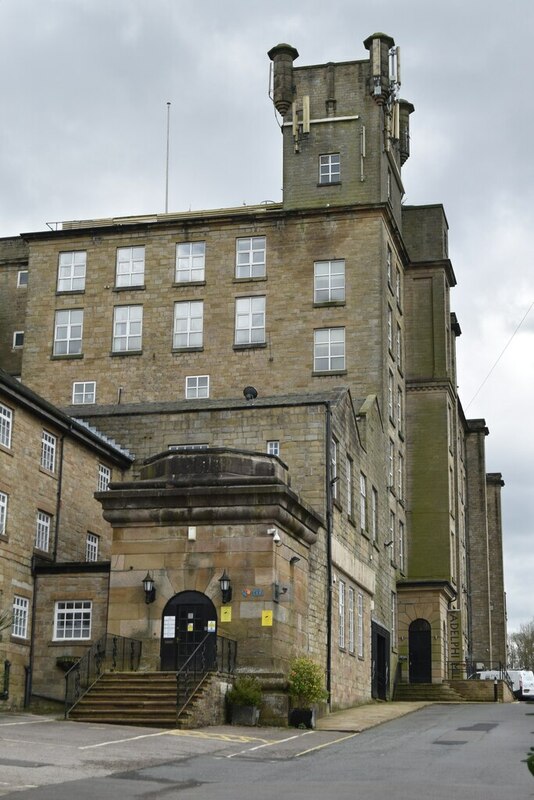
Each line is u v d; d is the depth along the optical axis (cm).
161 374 5509
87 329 5650
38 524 3544
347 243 5484
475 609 8012
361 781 1820
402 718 3397
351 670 3972
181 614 3022
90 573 3447
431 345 6306
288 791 1675
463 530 7556
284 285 5503
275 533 3022
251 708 2848
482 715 3519
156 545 3078
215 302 5556
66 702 2744
